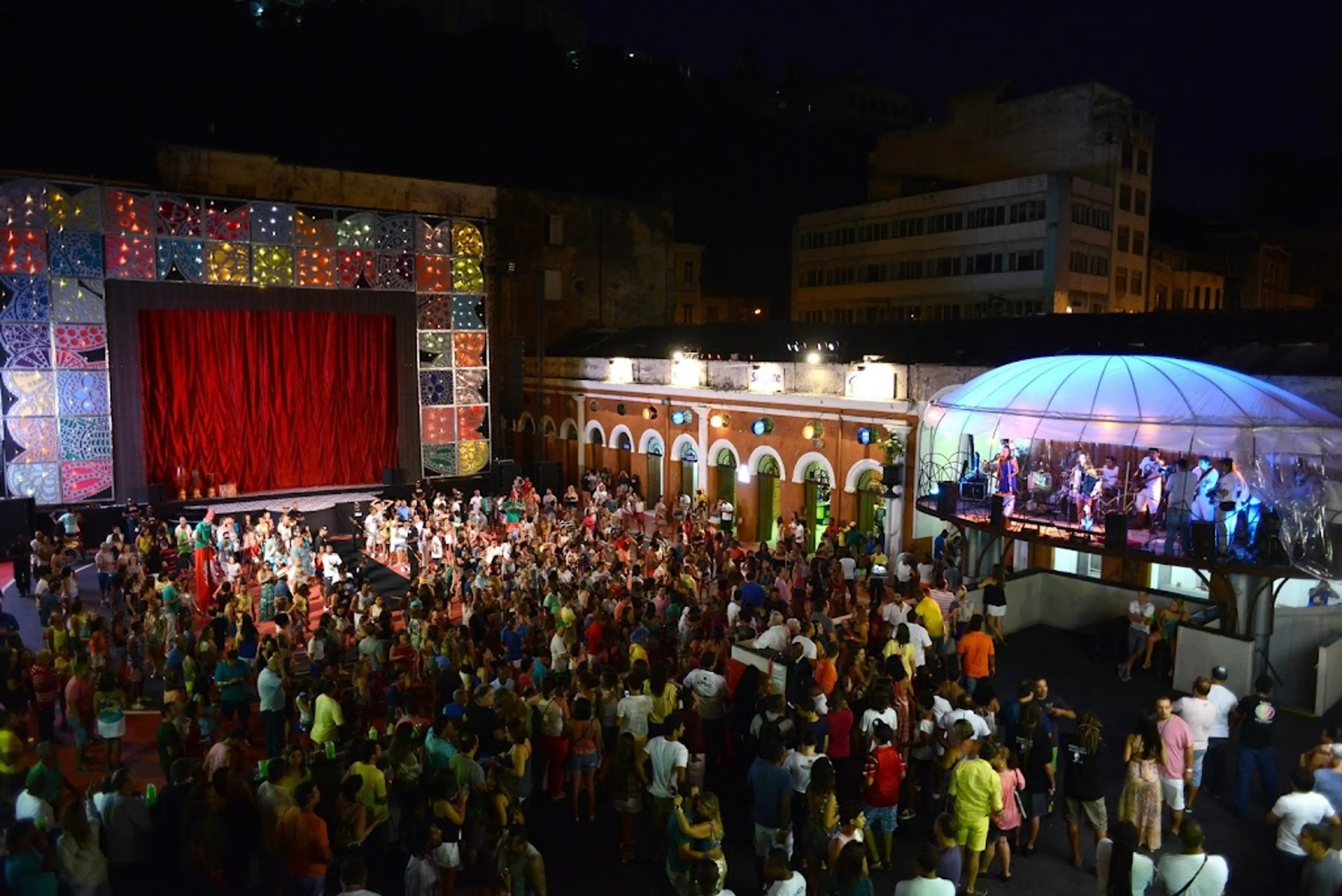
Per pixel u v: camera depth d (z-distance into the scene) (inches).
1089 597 784.3
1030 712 461.4
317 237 1338.6
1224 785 512.1
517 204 1672.0
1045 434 751.7
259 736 632.4
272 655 597.0
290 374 1353.3
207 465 1300.4
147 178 1630.2
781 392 1157.7
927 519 1002.7
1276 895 411.2
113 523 1171.9
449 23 2807.6
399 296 1412.4
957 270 1941.4
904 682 504.4
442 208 1588.3
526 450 1670.8
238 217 1273.4
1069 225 1790.1
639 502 1299.2
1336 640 646.5
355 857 374.9
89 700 577.6
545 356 1640.0
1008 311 1843.0
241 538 1079.0
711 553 973.8
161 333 1250.0
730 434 1249.4
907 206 2034.9
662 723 514.6
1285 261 2500.0
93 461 1197.1
